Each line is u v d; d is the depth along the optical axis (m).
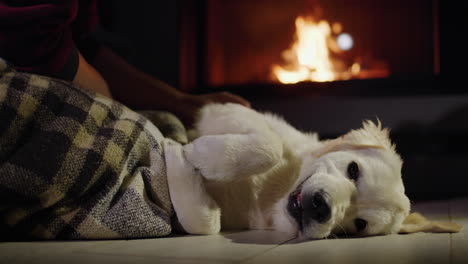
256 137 1.55
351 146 1.75
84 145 1.50
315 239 1.52
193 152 1.56
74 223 1.46
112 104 1.67
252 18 4.16
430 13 3.79
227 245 1.39
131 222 1.47
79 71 1.92
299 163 1.80
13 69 1.66
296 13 4.10
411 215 1.72
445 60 3.52
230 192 1.69
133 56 3.74
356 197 1.59
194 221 1.55
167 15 3.85
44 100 1.54
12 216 1.42
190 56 3.95
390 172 1.65
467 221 1.94
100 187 1.51
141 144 1.59
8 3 1.76
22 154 1.41
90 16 2.22
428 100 3.41
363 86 3.62
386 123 3.48
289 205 1.60
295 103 3.62
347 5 3.99
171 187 1.56
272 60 4.14
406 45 3.87
